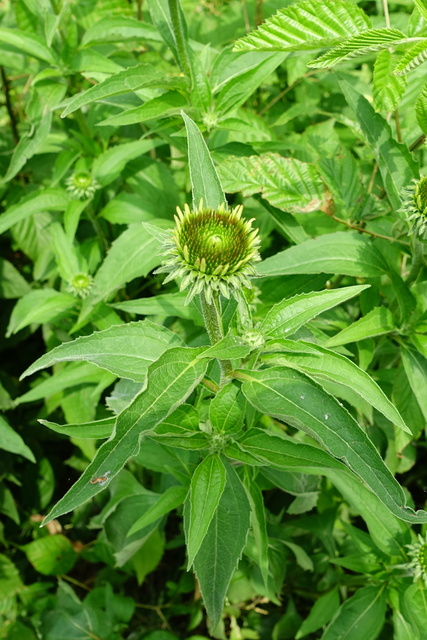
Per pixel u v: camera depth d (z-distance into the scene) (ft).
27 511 3.43
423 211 2.11
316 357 1.87
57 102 2.71
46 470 3.42
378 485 1.78
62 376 2.67
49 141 2.93
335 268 2.25
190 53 2.47
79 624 2.92
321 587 2.81
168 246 1.90
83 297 2.66
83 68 2.71
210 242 1.82
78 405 2.86
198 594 3.05
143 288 3.14
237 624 3.15
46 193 2.75
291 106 3.29
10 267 3.22
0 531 3.18
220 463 2.00
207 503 1.92
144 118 2.37
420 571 2.27
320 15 2.10
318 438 1.78
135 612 3.33
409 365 2.30
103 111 2.95
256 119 2.93
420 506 3.24
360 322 2.26
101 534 3.02
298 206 2.45
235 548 2.06
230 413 1.96
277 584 2.72
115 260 2.55
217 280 1.82
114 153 2.77
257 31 2.12
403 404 2.48
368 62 3.38
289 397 1.85
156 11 2.46
